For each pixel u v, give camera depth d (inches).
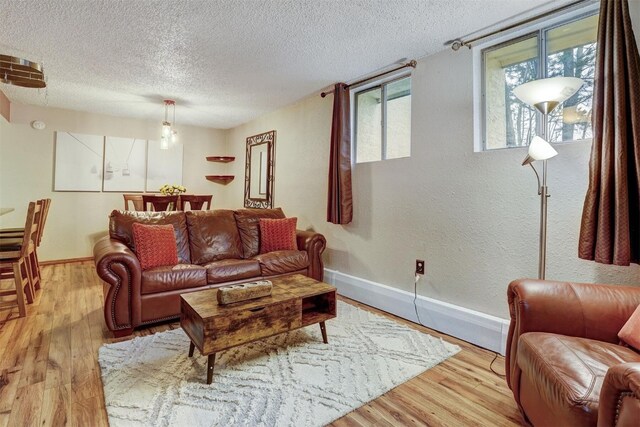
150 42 101.0
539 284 60.8
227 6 81.6
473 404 66.0
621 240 63.7
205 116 196.9
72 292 132.4
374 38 96.6
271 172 184.5
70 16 86.6
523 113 89.4
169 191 171.0
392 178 118.5
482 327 91.5
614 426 34.4
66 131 184.4
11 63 97.4
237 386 70.1
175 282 101.5
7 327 98.5
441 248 103.3
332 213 133.2
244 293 78.0
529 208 84.2
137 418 59.6
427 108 107.1
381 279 122.5
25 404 63.1
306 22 88.7
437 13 83.6
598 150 67.5
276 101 163.8
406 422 60.6
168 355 82.6
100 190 194.2
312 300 97.0
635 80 64.2
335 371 76.8
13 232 136.8
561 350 50.1
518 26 86.1
